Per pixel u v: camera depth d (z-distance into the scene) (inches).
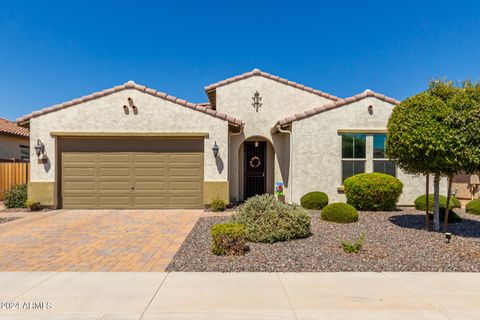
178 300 181.5
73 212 493.0
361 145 535.8
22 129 845.8
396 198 465.7
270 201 346.0
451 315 165.2
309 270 234.7
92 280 212.4
